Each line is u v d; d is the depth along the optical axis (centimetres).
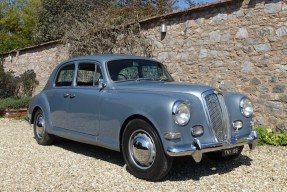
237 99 513
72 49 1162
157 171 452
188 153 435
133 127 478
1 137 794
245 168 527
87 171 512
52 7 2083
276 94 734
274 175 491
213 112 468
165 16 930
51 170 519
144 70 593
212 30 842
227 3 808
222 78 822
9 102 1219
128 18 1123
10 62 1653
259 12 757
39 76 1447
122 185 452
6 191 436
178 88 486
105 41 1055
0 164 555
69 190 436
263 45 752
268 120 746
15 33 2581
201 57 864
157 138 449
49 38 2067
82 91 580
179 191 429
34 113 721
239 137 494
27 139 767
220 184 454
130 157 485
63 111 623
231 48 805
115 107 507
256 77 764
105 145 531
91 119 554
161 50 952
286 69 718
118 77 552
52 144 702
